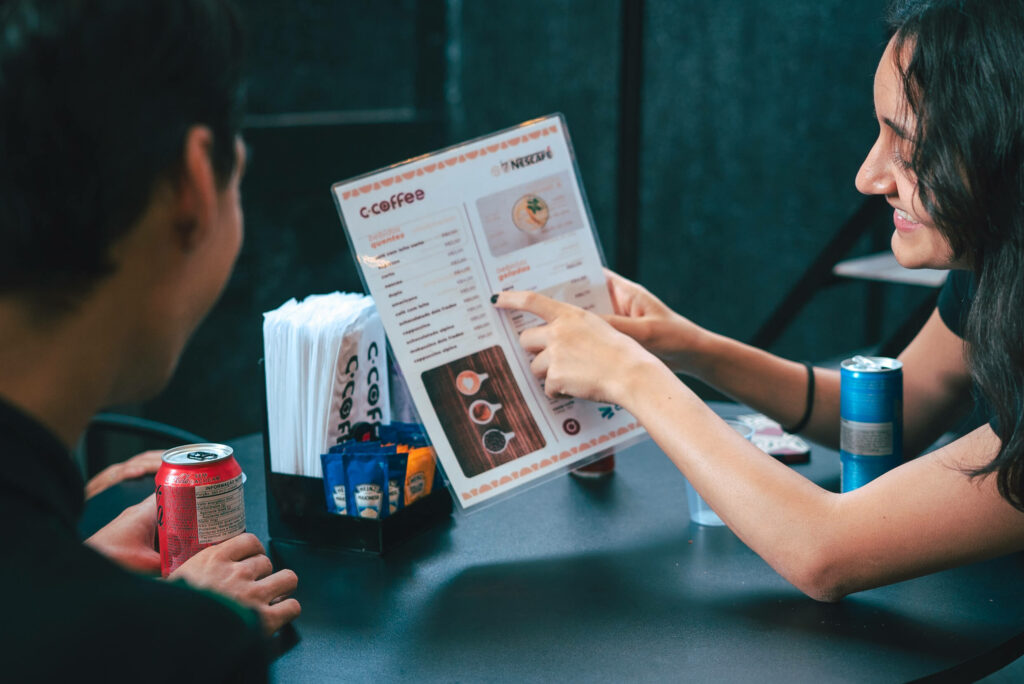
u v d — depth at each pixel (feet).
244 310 11.64
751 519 3.26
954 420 4.45
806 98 12.03
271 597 3.11
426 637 3.06
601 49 13.16
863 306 12.31
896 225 3.56
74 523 1.79
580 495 4.25
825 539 3.16
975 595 3.33
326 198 12.17
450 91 14.03
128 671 1.55
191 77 1.78
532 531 3.87
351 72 12.62
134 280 1.82
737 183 12.80
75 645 1.53
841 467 4.10
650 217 13.64
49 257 1.69
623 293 4.35
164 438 5.42
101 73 1.66
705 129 12.91
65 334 1.78
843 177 11.92
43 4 1.66
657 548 3.70
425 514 3.88
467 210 3.82
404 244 3.76
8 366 1.76
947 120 3.10
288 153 11.62
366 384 3.84
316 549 3.74
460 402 3.80
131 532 3.50
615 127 13.29
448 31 13.76
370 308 3.81
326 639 3.05
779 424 4.52
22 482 1.67
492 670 2.85
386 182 3.73
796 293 8.90
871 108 11.55
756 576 3.47
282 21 11.64
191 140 1.79
